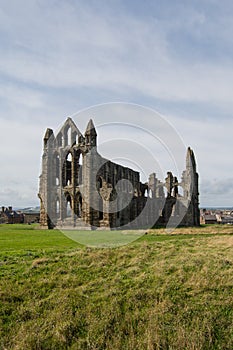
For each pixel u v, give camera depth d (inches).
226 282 813.9
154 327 687.1
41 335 682.8
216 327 681.6
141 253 1087.0
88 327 703.7
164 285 819.4
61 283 853.2
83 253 1067.9
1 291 800.3
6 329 705.6
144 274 884.6
